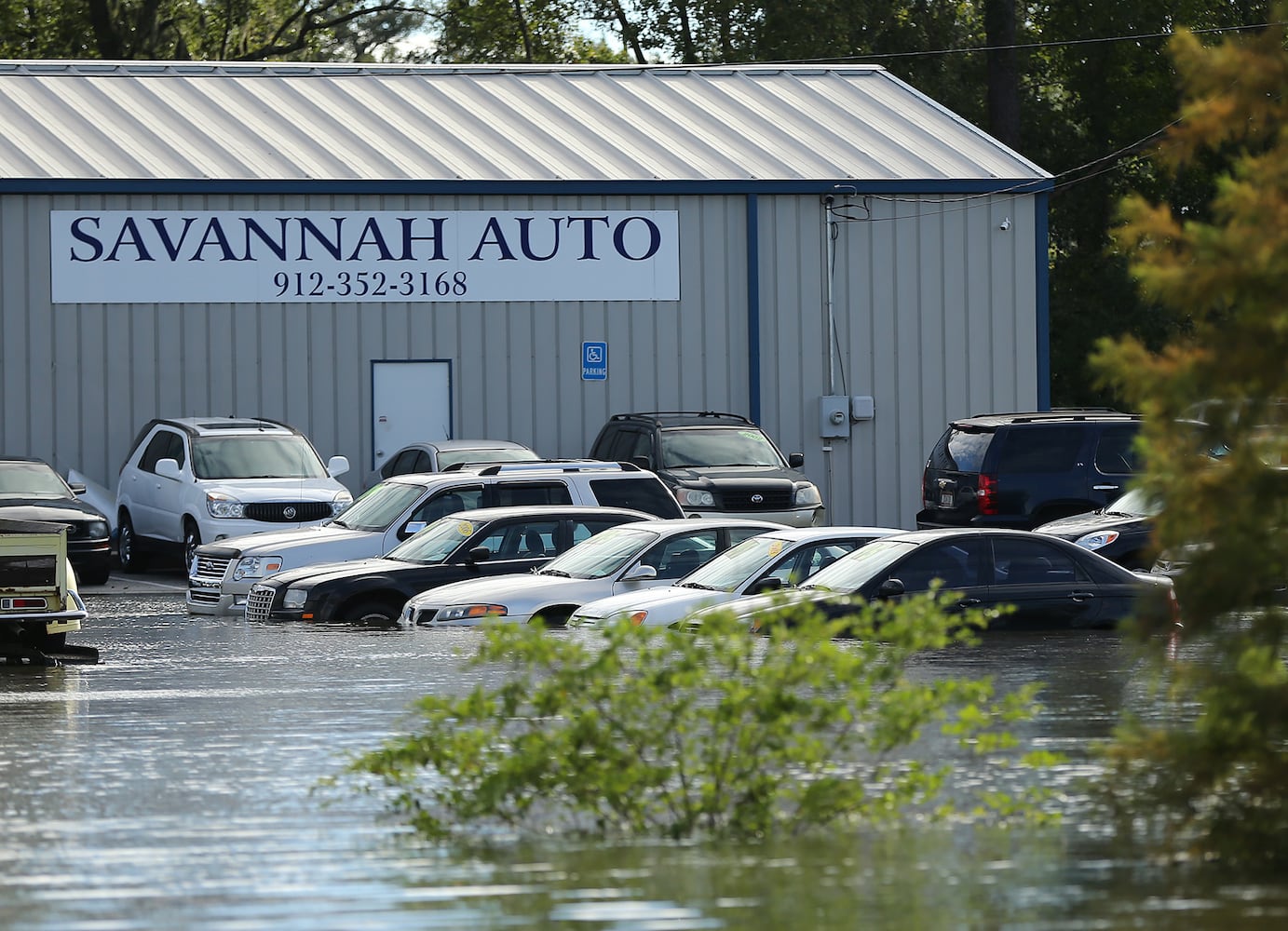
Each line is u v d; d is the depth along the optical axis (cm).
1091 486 6091
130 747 2545
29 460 6500
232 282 7438
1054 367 12294
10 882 1700
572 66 8700
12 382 7262
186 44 14625
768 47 12788
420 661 3594
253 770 2345
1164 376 1700
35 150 7406
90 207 7325
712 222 7800
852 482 7881
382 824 1984
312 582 4569
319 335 7512
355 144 7775
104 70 8175
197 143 7631
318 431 7506
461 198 7606
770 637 1964
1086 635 3903
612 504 5188
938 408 7956
